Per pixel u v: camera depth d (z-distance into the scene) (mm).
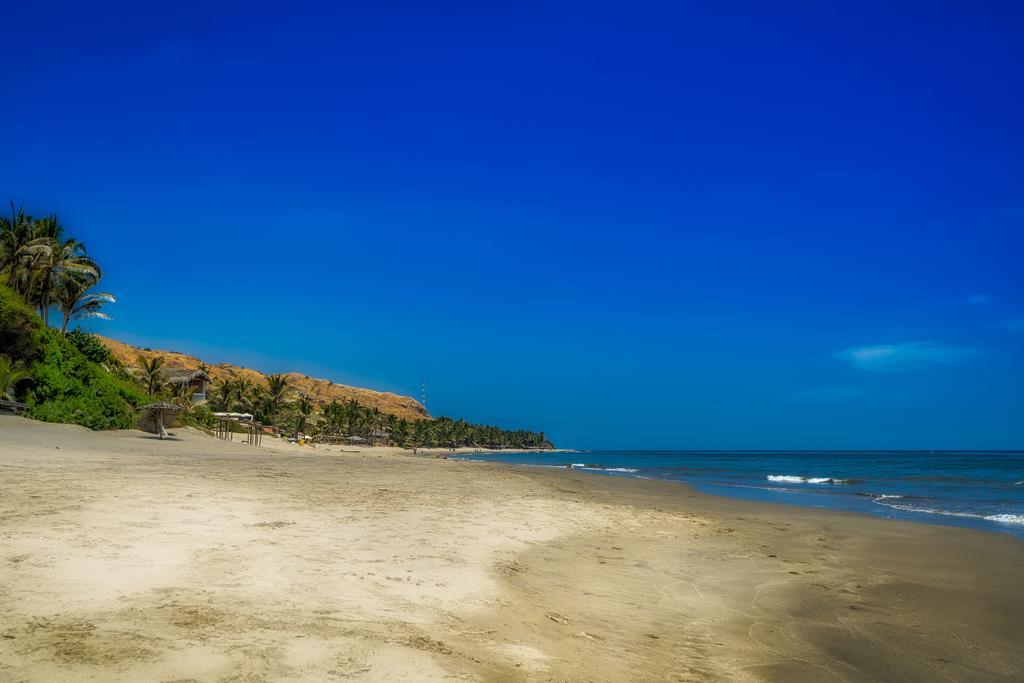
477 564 9523
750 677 6398
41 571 6531
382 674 4809
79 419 36844
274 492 15523
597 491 27047
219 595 6375
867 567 12164
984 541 15250
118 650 4723
